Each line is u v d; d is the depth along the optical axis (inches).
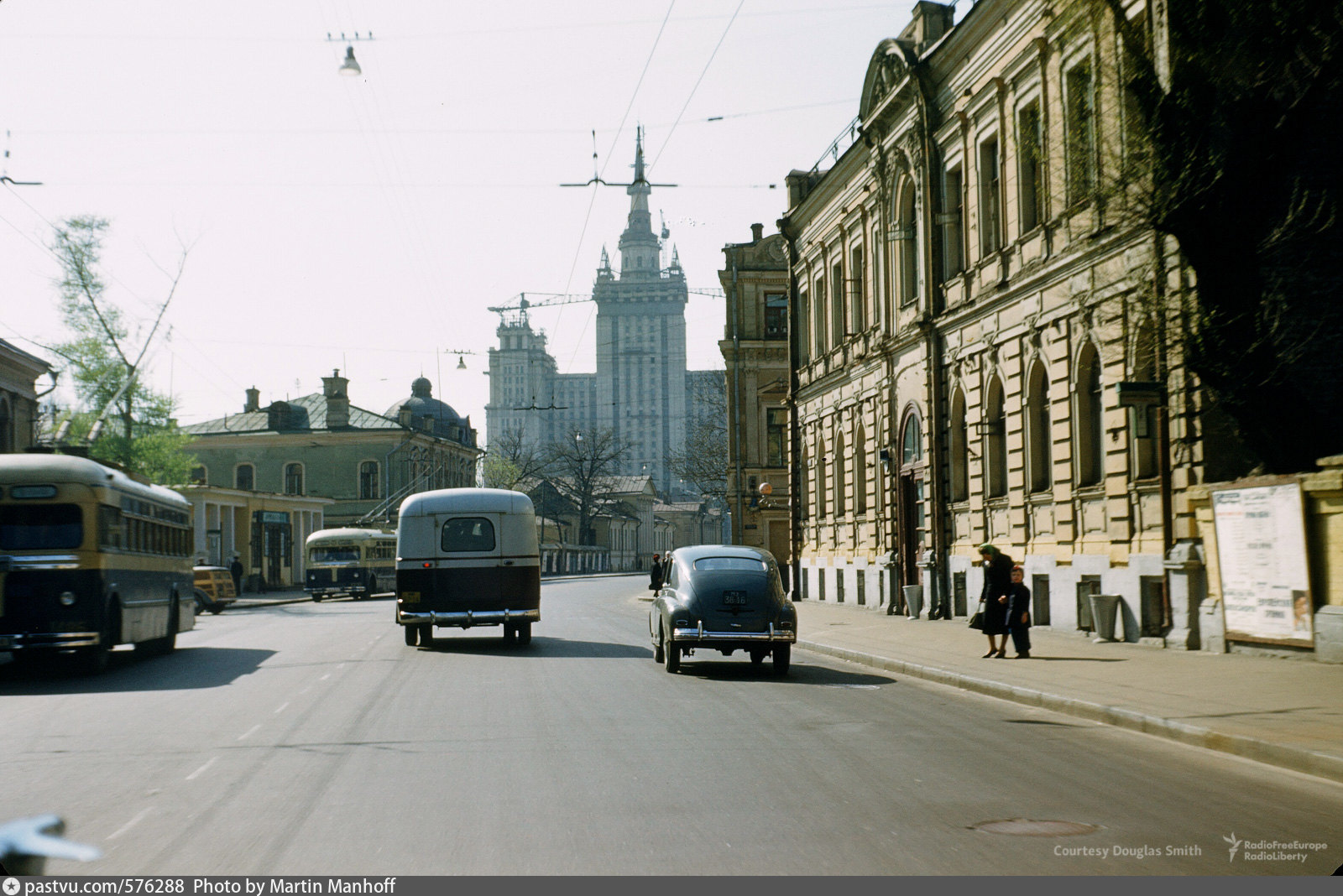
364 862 254.5
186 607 968.3
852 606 1528.1
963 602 1167.6
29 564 716.7
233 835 283.4
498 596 932.6
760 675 713.0
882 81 1328.7
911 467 1301.7
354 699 576.7
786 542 2461.9
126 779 363.6
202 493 2256.4
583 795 327.0
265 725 486.3
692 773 362.3
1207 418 745.6
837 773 361.7
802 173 1868.8
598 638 1054.4
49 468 727.1
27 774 375.9
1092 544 890.7
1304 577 649.6
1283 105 652.1
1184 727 431.2
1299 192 743.7
